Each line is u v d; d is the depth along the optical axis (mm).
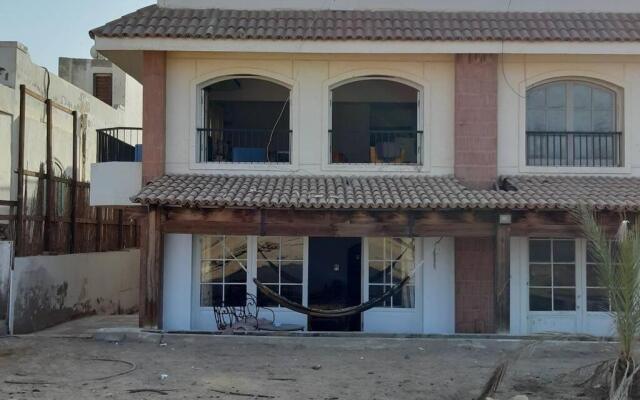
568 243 15469
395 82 16797
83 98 22219
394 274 15617
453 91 15625
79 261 19266
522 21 15891
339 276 15648
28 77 18203
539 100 16094
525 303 15320
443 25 15586
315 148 15648
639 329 9453
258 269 15586
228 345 13633
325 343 13633
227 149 16766
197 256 15469
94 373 11094
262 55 15508
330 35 14859
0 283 15578
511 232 13922
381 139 16891
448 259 15312
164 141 15477
